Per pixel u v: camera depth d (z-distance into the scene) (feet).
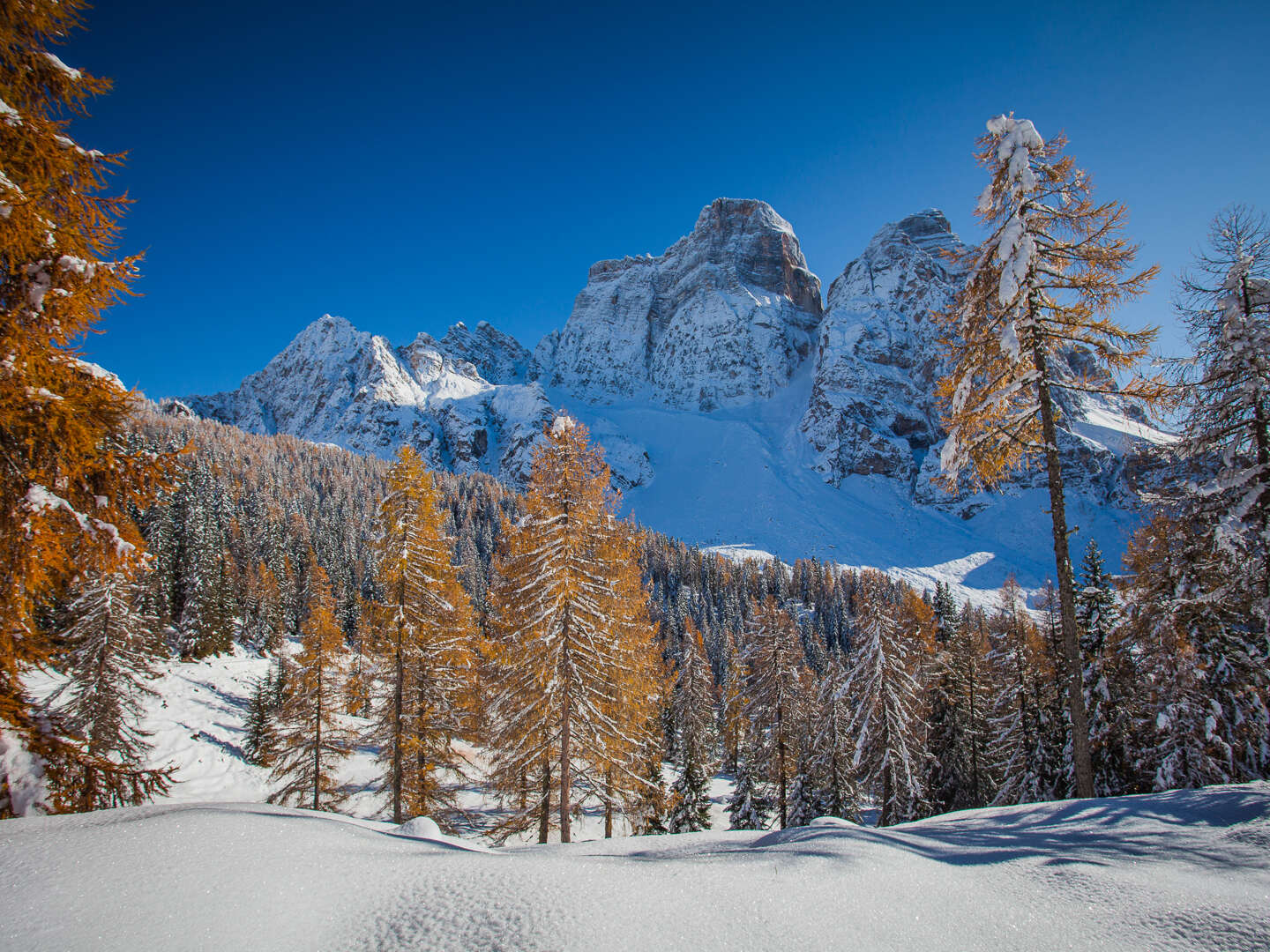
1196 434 36.70
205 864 10.55
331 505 329.72
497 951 8.10
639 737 49.96
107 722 52.65
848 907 10.24
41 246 18.76
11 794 20.38
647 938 8.76
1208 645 43.57
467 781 58.08
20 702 21.39
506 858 11.96
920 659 71.00
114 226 21.07
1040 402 32.71
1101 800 20.75
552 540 41.47
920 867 12.45
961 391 34.22
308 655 63.72
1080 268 31.96
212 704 113.91
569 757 42.57
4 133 19.04
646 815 56.65
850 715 73.51
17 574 19.26
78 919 8.54
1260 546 33.96
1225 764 43.09
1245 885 11.40
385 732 51.98
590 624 41.75
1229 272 35.47
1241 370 34.96
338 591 205.77
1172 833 15.58
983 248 34.35
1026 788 68.03
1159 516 41.45
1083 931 9.91
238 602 171.22
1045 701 70.03
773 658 77.15
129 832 11.73
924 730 68.69
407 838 14.14
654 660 52.95
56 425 18.76
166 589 139.03
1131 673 56.29
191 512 152.35
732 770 155.02
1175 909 10.47
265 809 15.26
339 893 10.05
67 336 20.15
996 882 11.88
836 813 73.46
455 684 54.90
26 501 19.06
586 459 43.14
